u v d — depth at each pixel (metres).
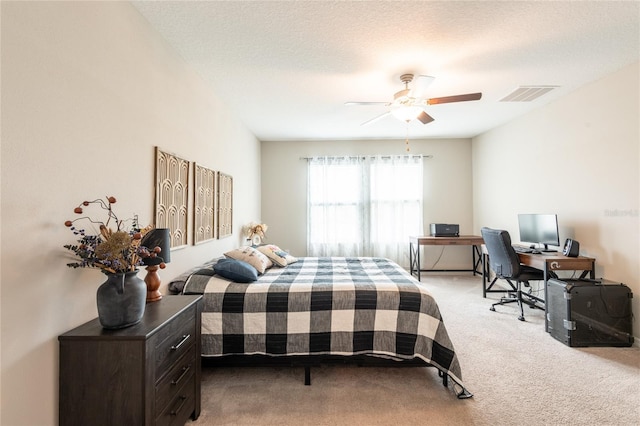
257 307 2.12
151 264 1.69
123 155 1.75
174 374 1.48
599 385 2.03
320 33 2.14
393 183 5.40
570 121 3.30
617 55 2.48
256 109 3.76
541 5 1.86
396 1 1.82
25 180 1.17
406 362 2.12
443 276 5.20
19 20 1.14
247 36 2.18
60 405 1.26
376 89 3.14
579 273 3.16
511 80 2.95
